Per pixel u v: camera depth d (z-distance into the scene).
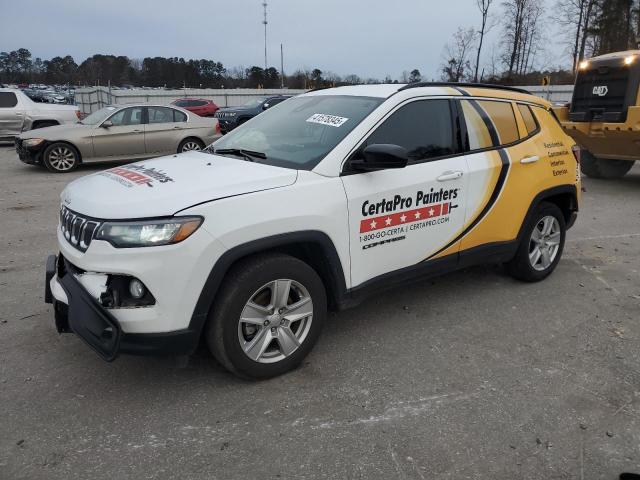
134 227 2.82
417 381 3.40
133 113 12.40
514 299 4.73
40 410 3.04
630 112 9.32
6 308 4.38
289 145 3.75
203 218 2.89
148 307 2.87
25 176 11.30
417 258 3.97
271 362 3.32
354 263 3.57
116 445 2.77
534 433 2.91
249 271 3.10
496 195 4.38
